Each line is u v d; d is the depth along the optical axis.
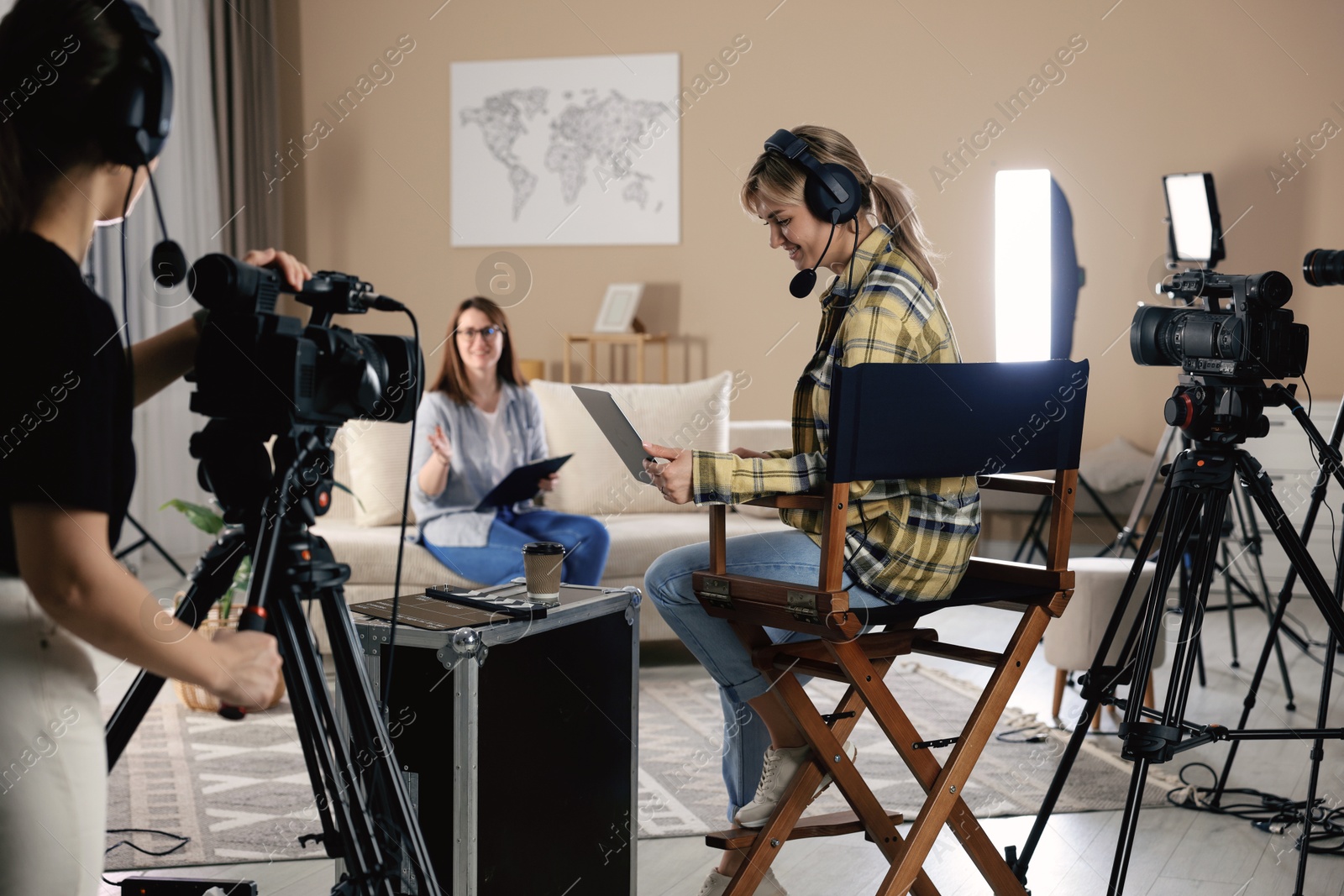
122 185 1.03
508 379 3.64
